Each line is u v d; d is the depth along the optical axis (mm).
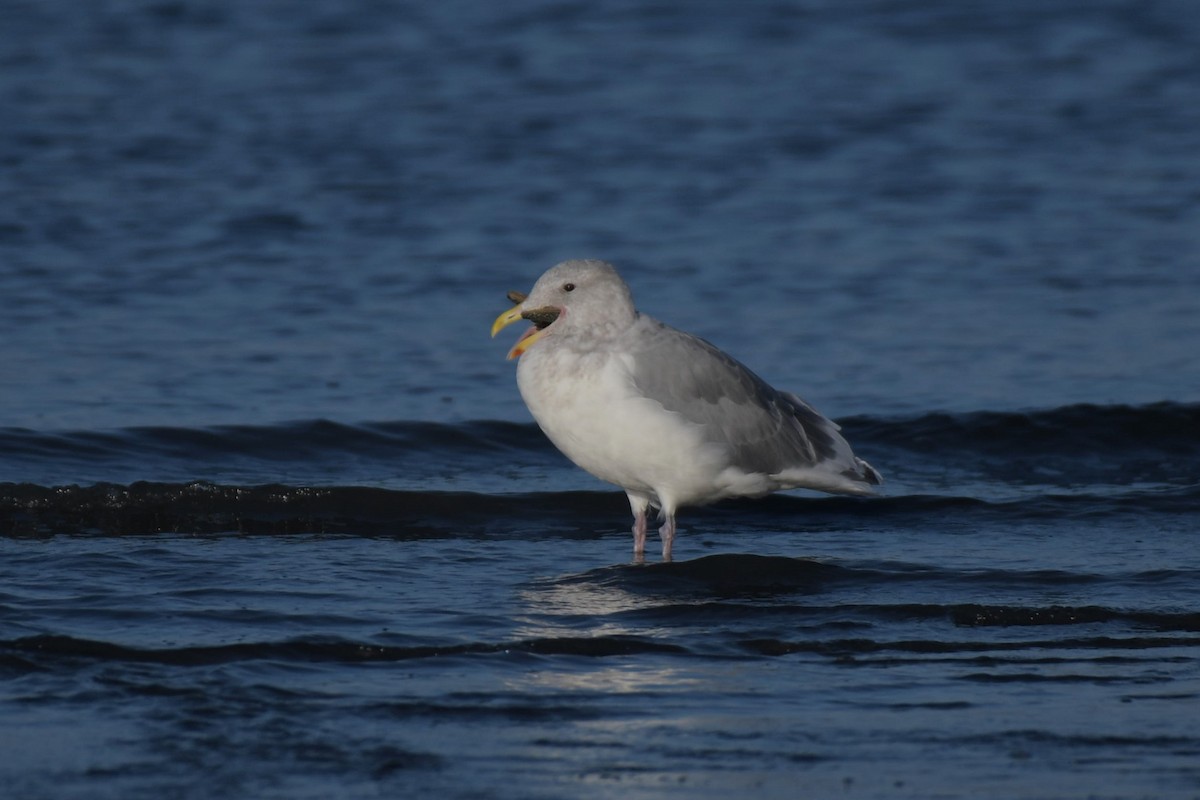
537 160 27516
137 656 9477
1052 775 7934
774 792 7715
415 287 21156
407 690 9055
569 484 14891
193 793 7562
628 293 11945
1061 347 18875
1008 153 28281
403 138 28453
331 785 7691
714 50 34562
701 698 9031
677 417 11695
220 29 35031
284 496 13977
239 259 22141
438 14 36656
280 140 28062
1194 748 8305
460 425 16172
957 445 16078
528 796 7621
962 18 37031
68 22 34969
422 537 13203
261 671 9289
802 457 12398
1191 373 17938
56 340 18531
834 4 38000
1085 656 9914
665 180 26594
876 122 30031
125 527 13289
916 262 22391
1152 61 34000
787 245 23203
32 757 7957
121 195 24719
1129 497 14125
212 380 17359
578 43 34844
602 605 10969
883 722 8672
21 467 14641
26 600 10578
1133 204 25203
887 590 11453
